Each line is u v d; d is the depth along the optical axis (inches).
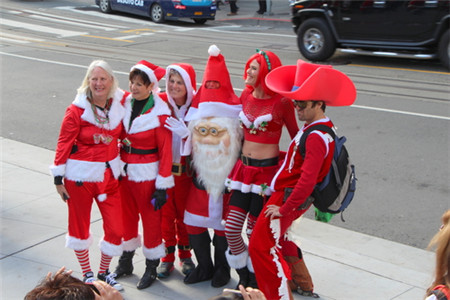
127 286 169.2
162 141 160.7
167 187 161.2
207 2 780.6
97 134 155.6
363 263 181.0
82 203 159.6
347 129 321.1
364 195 239.5
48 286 73.5
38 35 657.0
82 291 72.8
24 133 324.2
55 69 487.5
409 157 278.8
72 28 711.1
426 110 357.1
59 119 351.3
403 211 224.8
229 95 159.9
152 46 595.2
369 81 435.5
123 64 505.4
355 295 162.1
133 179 162.1
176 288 168.2
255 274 148.7
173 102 166.7
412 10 457.4
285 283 144.9
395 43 476.1
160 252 167.2
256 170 151.3
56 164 156.1
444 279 96.1
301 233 205.5
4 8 857.5
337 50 573.3
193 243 168.1
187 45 602.9
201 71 478.9
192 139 161.8
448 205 229.3
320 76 133.3
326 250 189.8
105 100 156.9
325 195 139.9
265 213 142.3
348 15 488.4
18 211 218.4
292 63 514.6
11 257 183.8
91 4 943.7
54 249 189.8
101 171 157.9
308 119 140.6
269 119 148.3
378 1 469.1
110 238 164.4
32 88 424.2
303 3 516.1
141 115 158.6
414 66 489.7
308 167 133.8
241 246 158.9
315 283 168.9
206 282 171.6
